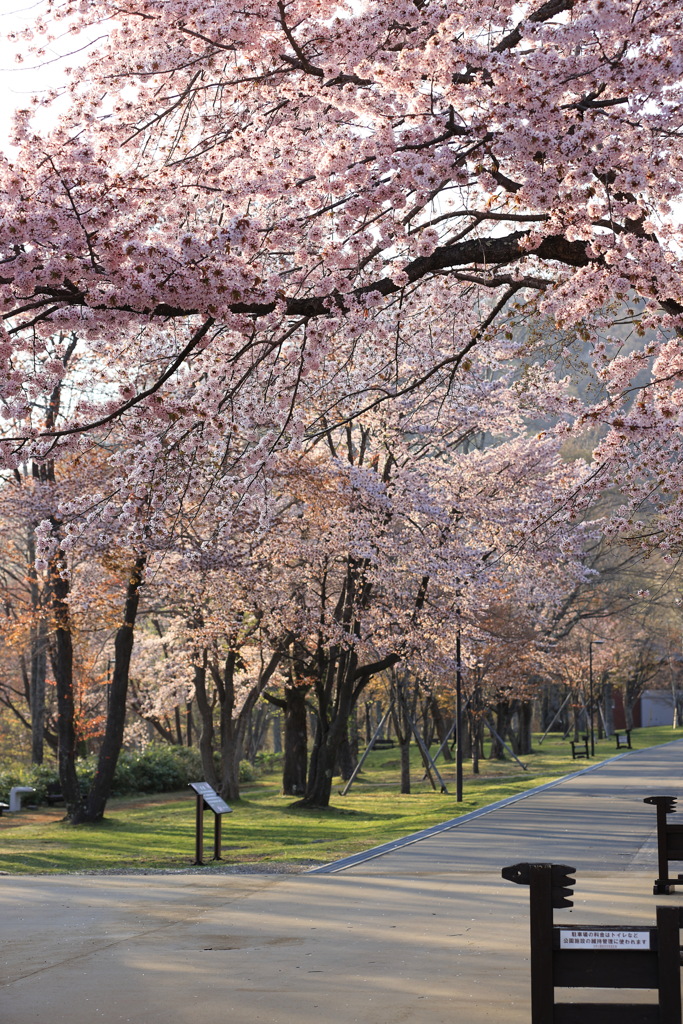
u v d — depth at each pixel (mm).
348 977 8070
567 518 12273
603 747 67875
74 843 22953
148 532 16781
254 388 12188
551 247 9188
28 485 23734
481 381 25266
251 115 10430
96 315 8109
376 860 15828
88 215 7457
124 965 8672
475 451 29094
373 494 24141
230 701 35156
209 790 18391
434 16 8867
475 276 10641
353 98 9453
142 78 10234
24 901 12656
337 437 30500
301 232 9297
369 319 9281
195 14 9109
